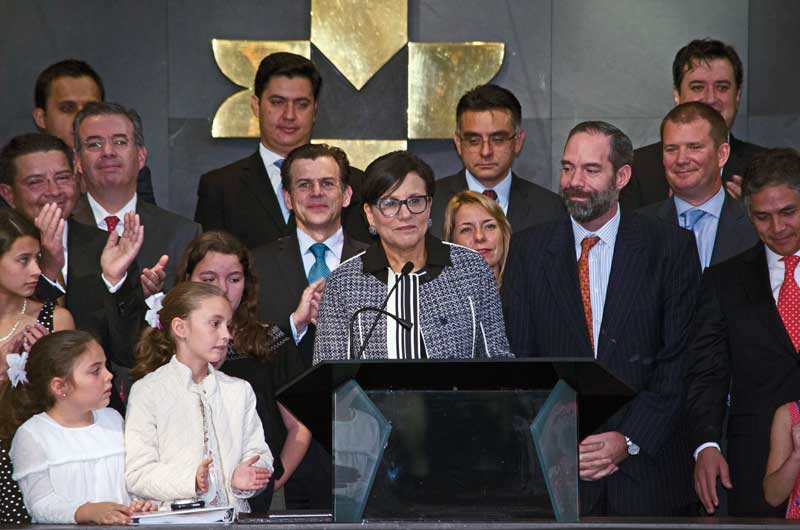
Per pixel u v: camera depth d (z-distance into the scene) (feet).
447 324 25.58
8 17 43.14
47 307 28.78
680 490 29.27
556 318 29.53
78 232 32.63
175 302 26.25
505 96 36.52
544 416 19.40
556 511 19.25
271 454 27.07
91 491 24.93
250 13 43.68
